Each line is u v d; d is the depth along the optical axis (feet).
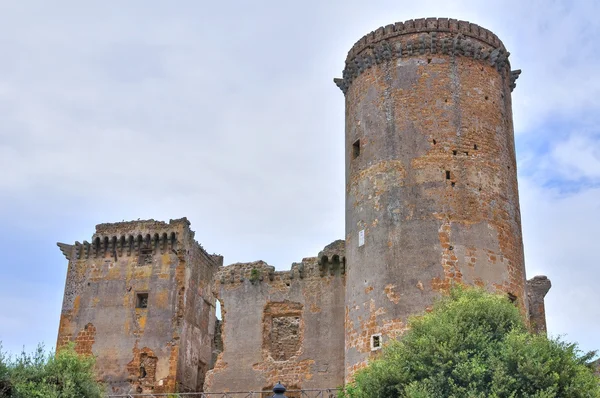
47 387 95.30
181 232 152.15
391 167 106.83
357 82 117.19
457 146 106.52
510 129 115.55
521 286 104.42
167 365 141.69
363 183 109.60
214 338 165.48
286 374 129.59
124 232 154.40
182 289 148.05
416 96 109.50
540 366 72.69
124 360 143.84
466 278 98.84
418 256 100.12
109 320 148.05
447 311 83.46
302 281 135.44
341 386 121.39
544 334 80.53
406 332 94.58
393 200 104.88
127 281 151.02
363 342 100.68
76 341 147.33
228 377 132.46
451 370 75.82
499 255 102.73
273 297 136.05
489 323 81.71
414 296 98.12
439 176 104.32
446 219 101.76
